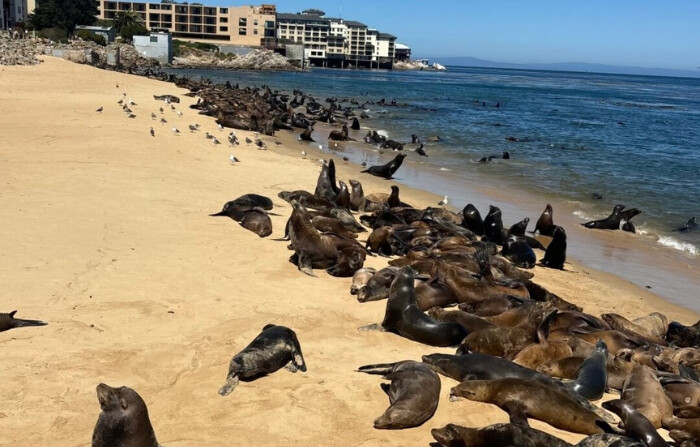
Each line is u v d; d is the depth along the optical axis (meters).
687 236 17.50
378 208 17.44
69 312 8.59
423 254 12.16
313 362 7.82
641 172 27.00
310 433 6.21
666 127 50.03
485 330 8.53
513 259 14.16
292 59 158.88
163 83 57.34
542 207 20.03
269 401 6.76
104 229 12.34
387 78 141.62
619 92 129.38
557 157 30.53
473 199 20.48
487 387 7.00
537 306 9.34
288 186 18.62
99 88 43.56
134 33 120.12
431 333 8.66
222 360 7.59
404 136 36.88
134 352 7.60
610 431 6.39
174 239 12.29
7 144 20.09
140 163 18.97
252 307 9.42
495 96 88.75
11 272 9.75
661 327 10.44
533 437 5.62
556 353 8.23
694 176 26.39
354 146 31.31
